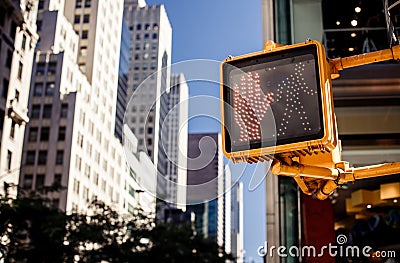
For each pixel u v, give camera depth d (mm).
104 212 20031
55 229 17422
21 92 25844
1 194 17016
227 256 15688
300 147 1710
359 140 7098
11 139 24562
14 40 25344
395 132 7059
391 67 6719
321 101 1722
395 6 2877
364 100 6871
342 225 8312
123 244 18562
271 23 8398
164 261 18078
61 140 28594
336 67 1851
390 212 8031
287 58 1789
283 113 1752
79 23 30641
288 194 8211
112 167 29844
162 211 18938
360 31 7281
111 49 28844
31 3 27109
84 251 18562
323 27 7535
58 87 29750
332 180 1933
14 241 17094
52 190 19547
